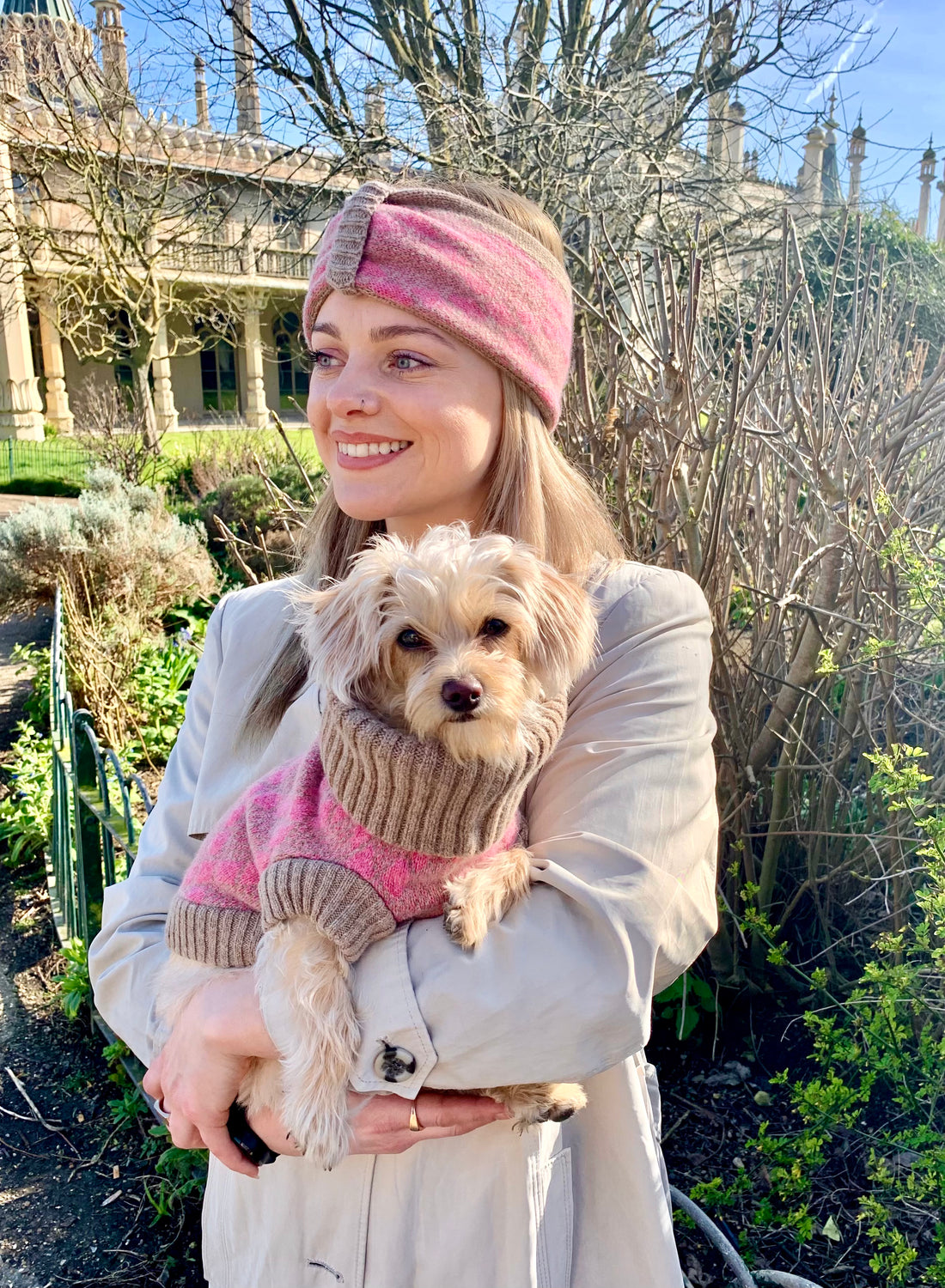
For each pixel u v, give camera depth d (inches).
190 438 840.3
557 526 69.3
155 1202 121.6
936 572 110.0
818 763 133.2
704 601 66.7
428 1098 56.5
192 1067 60.9
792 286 128.0
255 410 1171.9
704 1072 132.5
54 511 338.0
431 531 64.1
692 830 57.0
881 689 132.8
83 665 278.1
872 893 138.7
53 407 1027.9
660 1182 63.5
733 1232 108.3
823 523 137.1
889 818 130.4
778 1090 128.2
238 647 76.7
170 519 384.5
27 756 253.4
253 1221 64.6
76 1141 135.1
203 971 66.2
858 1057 108.3
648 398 125.6
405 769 54.7
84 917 159.3
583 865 54.0
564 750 59.7
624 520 132.1
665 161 309.9
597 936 52.1
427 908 57.2
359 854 57.9
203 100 437.7
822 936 143.7
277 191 429.7
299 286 1024.2
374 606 60.2
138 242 717.3
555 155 270.4
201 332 1224.8
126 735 268.5
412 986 53.1
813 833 129.5
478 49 308.5
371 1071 53.7
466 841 55.8
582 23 336.5
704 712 61.3
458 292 62.4
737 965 138.1
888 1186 102.5
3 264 828.6
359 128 311.6
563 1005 50.7
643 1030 52.0
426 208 65.1
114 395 772.6
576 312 181.6
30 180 724.7
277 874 58.8
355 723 56.6
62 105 697.6
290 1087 56.1
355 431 65.3
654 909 53.1
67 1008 158.6
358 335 64.3
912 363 162.7
